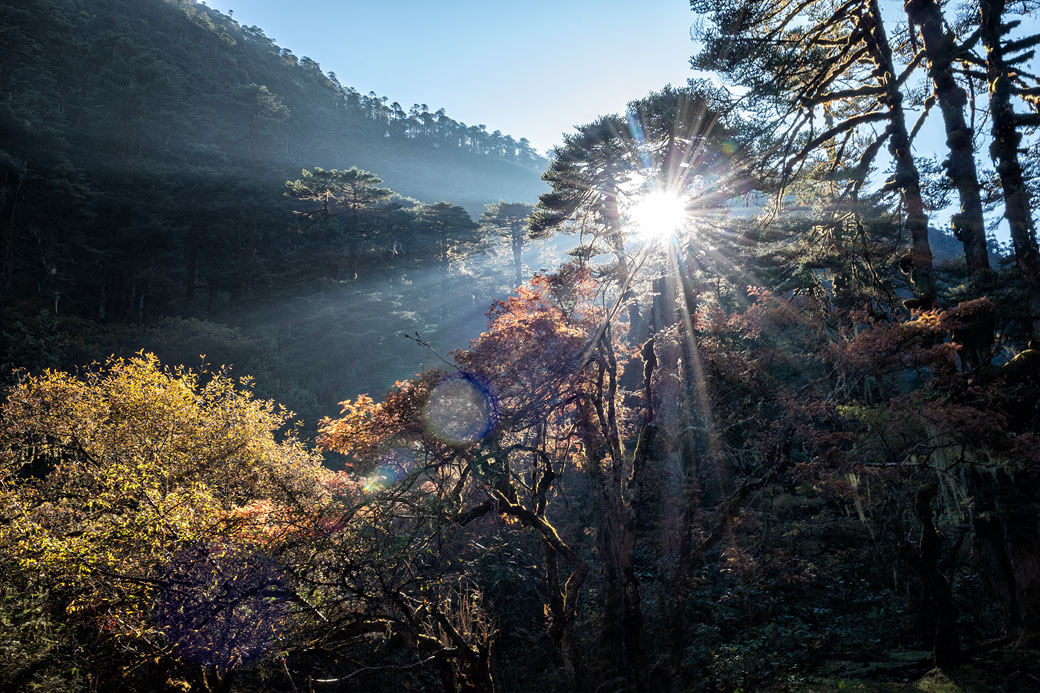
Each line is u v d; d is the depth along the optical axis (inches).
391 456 482.9
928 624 523.8
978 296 514.3
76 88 3917.3
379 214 3545.8
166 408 623.2
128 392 636.7
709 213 915.4
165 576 411.2
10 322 1797.5
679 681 513.7
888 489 618.5
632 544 549.6
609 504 581.6
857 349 461.7
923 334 459.2
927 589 480.1
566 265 629.6
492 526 589.3
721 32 681.0
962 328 519.8
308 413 1748.3
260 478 574.9
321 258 3344.0
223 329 2143.2
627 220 1043.9
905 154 629.3
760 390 575.2
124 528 432.5
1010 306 509.4
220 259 3312.0
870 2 685.3
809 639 574.2
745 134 727.1
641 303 879.7
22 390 647.1
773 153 729.0
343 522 436.1
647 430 595.2
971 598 636.1
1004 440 428.1
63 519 463.2
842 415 483.5
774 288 775.1
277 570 414.6
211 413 641.0
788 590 681.0
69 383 664.4
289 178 4579.2
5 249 2458.2
